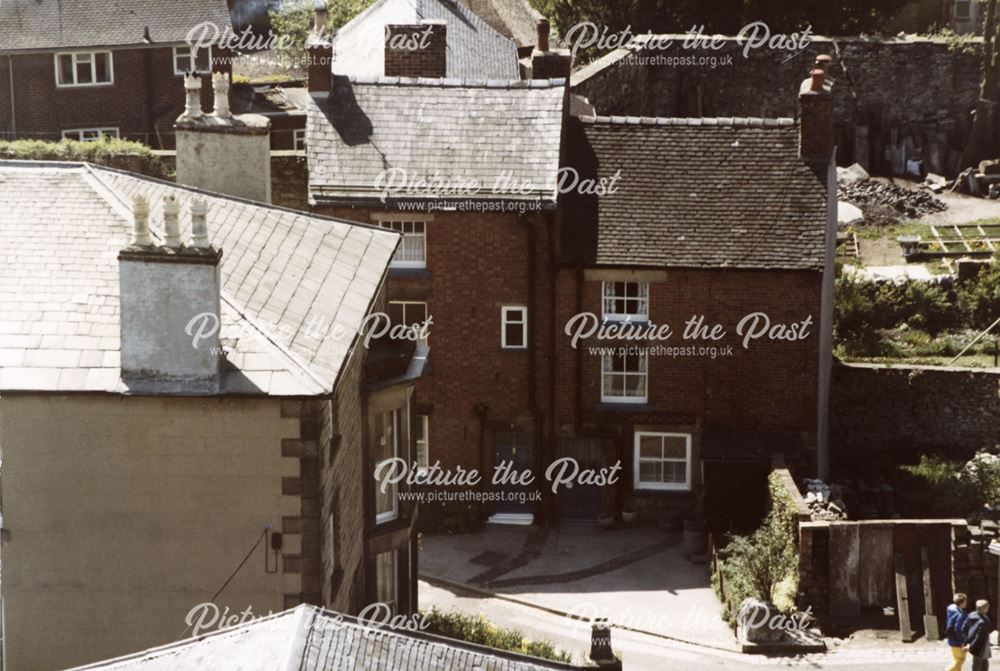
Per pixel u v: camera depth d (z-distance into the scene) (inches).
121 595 1182.9
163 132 3171.8
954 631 1556.3
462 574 1918.1
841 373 2285.9
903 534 1764.3
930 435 2276.1
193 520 1175.6
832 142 2161.7
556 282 2028.8
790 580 1807.3
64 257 1256.2
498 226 2023.9
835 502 1921.8
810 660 1673.2
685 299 2030.0
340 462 1296.8
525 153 2064.5
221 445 1165.7
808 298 2015.3
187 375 1151.0
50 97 3142.2
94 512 1173.1
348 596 1342.3
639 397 2057.1
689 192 2089.1
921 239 2903.5
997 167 3223.4
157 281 1138.7
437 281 2038.6
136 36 3125.0
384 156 2069.4
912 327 2566.4
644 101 3346.5
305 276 1337.4
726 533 1899.6
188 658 866.1
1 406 1155.3
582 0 3489.2
